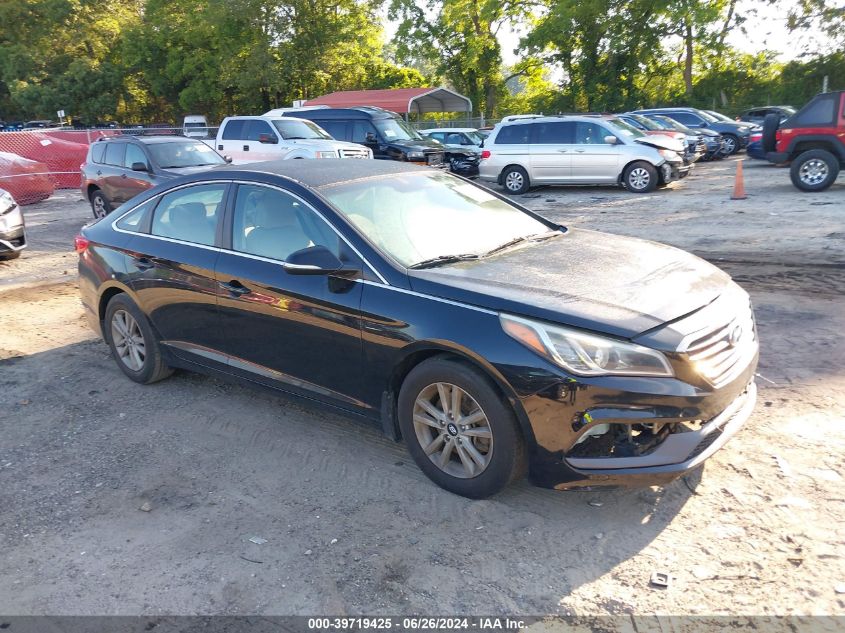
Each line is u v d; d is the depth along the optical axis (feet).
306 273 12.19
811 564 9.58
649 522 10.78
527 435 10.60
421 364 11.55
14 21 163.53
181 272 15.20
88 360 19.49
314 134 56.95
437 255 13.01
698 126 79.56
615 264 12.54
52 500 12.37
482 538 10.64
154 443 14.35
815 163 44.24
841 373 15.69
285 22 139.44
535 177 55.31
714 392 10.42
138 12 173.17
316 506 11.76
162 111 171.22
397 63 152.46
